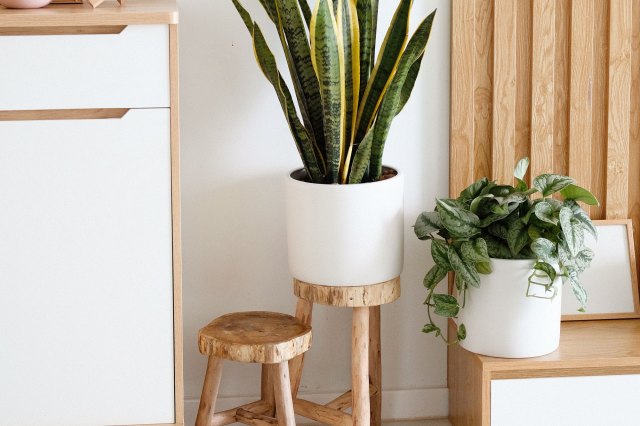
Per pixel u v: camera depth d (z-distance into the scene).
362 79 1.86
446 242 1.89
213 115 2.04
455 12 2.02
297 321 1.84
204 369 2.15
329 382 2.18
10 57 1.55
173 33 1.56
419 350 2.19
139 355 1.67
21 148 1.58
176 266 1.65
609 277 2.11
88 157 1.60
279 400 1.75
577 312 2.10
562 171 2.13
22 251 1.62
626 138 2.10
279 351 1.70
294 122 1.80
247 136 2.06
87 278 1.64
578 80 2.07
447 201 1.83
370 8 1.82
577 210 1.82
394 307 2.16
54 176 1.60
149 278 1.65
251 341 1.71
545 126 2.08
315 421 2.12
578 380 1.85
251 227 2.10
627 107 2.09
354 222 1.77
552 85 2.07
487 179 1.98
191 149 2.05
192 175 2.06
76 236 1.62
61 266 1.63
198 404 2.15
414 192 2.12
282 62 2.03
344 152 1.83
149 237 1.63
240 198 2.08
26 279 1.63
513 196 1.78
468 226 1.79
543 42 2.05
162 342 1.67
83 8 1.65
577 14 2.05
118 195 1.62
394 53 1.81
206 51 2.02
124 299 1.65
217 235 2.10
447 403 2.21
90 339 1.66
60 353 1.66
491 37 2.05
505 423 1.85
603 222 2.11
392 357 2.19
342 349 2.17
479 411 1.86
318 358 2.17
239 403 2.16
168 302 1.66
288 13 1.78
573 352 1.88
